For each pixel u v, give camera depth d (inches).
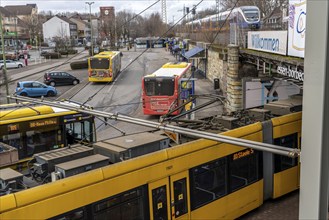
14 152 464.1
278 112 532.4
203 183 369.4
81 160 325.4
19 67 2258.9
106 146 358.9
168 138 389.7
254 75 921.5
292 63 562.6
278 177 460.4
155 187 327.6
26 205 252.4
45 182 314.7
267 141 442.9
